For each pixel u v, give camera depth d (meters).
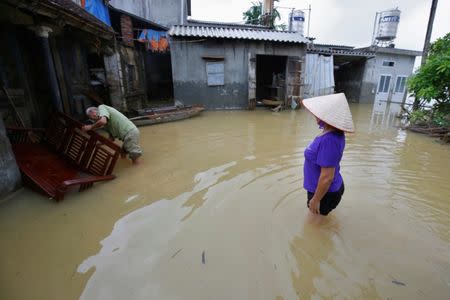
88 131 4.30
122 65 9.29
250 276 2.22
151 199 3.54
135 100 11.00
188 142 6.52
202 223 2.98
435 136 7.19
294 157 5.34
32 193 3.58
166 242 2.65
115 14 11.14
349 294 2.05
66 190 3.50
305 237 2.74
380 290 2.09
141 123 8.34
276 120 9.72
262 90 16.33
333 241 2.68
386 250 2.55
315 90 14.34
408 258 2.45
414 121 8.49
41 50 5.64
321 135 2.49
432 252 2.54
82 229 2.87
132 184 4.02
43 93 6.39
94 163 4.27
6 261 2.41
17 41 5.55
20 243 2.65
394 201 3.55
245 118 10.13
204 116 10.50
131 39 10.58
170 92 15.93
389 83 16.78
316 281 2.18
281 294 2.05
